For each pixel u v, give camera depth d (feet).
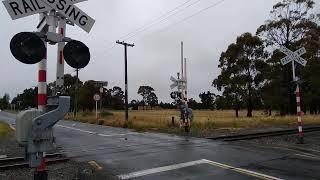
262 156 40.88
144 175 31.53
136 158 40.81
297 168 33.55
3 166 35.83
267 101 169.37
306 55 141.18
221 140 59.52
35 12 16.81
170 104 493.36
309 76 144.66
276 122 105.81
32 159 15.61
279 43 151.74
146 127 93.45
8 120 178.81
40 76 17.79
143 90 487.20
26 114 15.47
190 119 85.56
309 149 47.70
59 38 17.79
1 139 69.82
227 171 32.37
